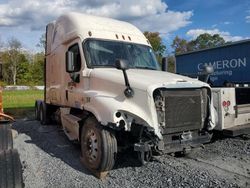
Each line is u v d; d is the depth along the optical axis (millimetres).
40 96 31719
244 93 9523
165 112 5578
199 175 5648
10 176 3951
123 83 5727
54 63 9328
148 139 5551
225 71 11859
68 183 5379
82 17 7691
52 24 9656
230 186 5152
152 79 5762
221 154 7043
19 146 7938
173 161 6496
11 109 18219
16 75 82750
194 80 6266
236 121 7812
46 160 6699
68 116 7332
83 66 6832
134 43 7684
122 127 5383
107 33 7422
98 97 5945
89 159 5918
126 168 6090
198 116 6094
